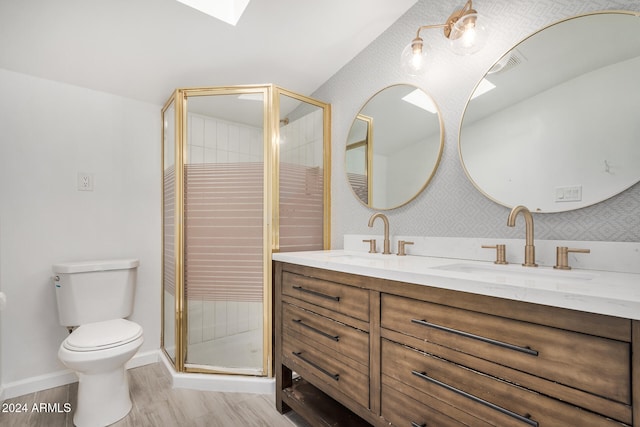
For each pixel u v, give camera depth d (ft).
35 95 6.32
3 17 4.92
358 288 4.03
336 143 7.32
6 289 5.97
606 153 3.45
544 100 3.93
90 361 4.79
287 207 6.75
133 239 7.41
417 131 5.50
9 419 5.24
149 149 7.69
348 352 4.16
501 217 4.36
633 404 1.98
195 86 7.20
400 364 3.50
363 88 6.60
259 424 5.13
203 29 5.65
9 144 6.04
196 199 6.61
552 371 2.36
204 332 6.84
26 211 6.19
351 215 6.88
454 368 3.00
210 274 6.54
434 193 5.24
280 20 5.62
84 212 6.81
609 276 3.09
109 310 6.35
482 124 4.53
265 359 6.25
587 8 3.63
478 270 4.22
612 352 2.08
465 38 4.09
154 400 5.83
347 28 5.99
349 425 4.50
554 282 2.71
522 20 4.17
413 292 3.37
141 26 5.41
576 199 3.65
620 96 3.38
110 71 6.47
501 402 2.65
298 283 5.16
